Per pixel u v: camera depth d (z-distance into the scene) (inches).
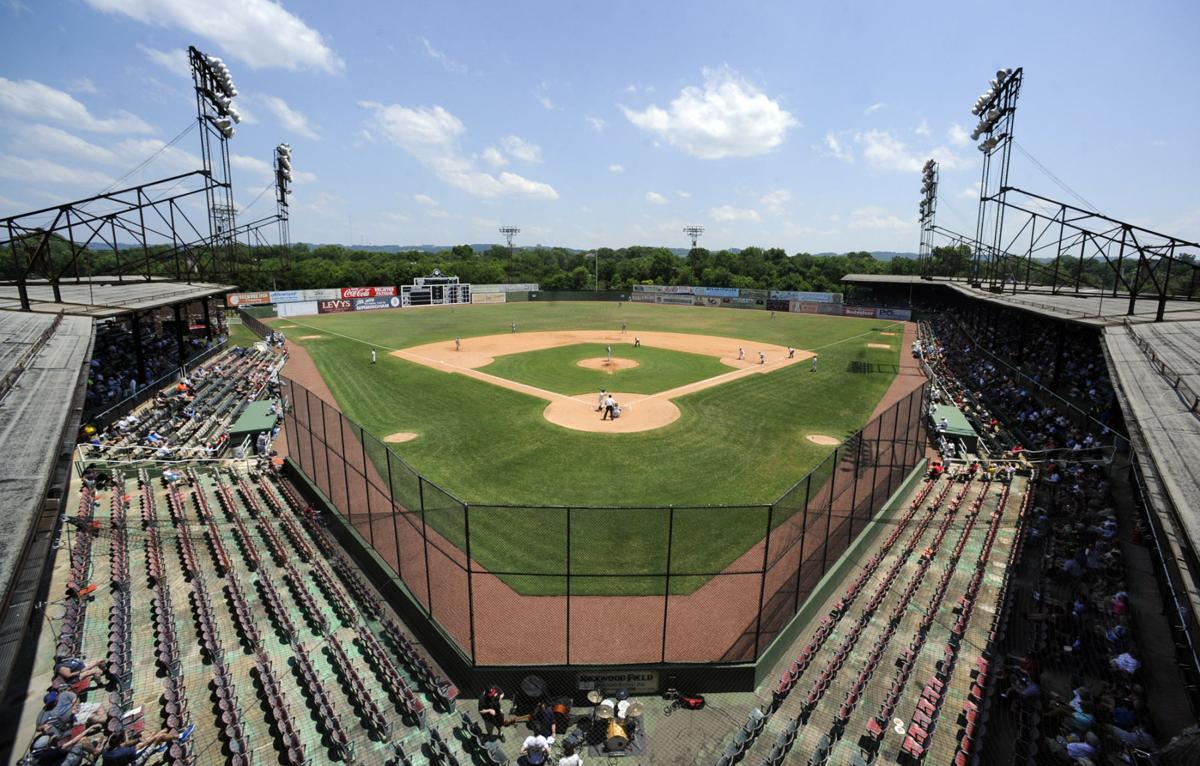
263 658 528.1
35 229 1230.3
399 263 6328.7
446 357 2066.9
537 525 778.8
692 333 2780.5
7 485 482.0
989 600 639.8
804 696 511.8
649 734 476.1
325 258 7711.6
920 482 978.1
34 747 419.2
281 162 3174.2
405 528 676.7
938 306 3767.2
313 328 2800.2
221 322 2415.1
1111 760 418.3
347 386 1610.5
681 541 737.6
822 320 3366.1
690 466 1018.1
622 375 1792.6
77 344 943.7
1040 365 1765.5
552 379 1726.1
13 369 780.0
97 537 736.3
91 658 534.0
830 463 740.7
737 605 611.2
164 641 537.3
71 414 652.7
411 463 1021.8
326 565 697.0
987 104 2058.3
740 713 499.8
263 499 880.9
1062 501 845.2
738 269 6939.0
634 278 6077.8
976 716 478.3
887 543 767.7
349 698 500.1
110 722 448.5
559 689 512.1
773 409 1411.2
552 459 1046.4
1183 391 748.0
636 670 514.9
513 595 625.0
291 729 450.9
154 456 1008.2
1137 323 1171.9
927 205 3218.5
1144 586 637.9
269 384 1560.0
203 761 437.7
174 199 1860.2
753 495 898.7
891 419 869.2
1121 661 498.6
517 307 4003.4
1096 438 1053.8
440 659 548.7
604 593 631.8
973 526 810.8
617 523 783.1
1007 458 1057.5
